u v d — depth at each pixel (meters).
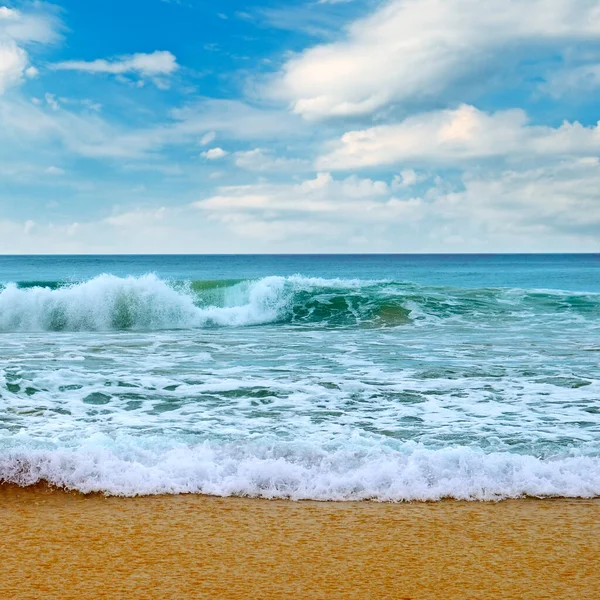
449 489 4.17
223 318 17.20
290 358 10.20
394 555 3.19
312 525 3.61
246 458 4.61
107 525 3.59
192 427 5.89
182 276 61.28
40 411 6.57
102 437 5.00
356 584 2.85
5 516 3.72
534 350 11.09
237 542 3.35
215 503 3.97
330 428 5.89
